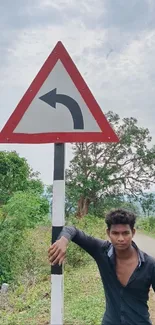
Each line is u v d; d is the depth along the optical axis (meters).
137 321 2.22
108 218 2.27
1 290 8.95
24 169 28.38
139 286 2.23
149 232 29.97
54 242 2.43
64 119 2.48
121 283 2.26
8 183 27.17
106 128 2.44
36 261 9.91
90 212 31.59
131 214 2.26
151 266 2.24
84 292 6.75
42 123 2.50
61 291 2.37
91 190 31.52
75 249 10.08
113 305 2.28
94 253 2.39
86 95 2.47
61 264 2.37
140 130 31.95
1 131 2.52
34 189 29.20
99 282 7.48
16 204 14.61
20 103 2.51
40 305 5.87
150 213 33.28
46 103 2.50
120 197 32.66
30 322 4.99
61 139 2.47
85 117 2.46
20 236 12.24
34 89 2.51
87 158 31.98
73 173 32.44
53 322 2.38
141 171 32.75
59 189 2.49
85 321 4.75
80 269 9.65
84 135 2.46
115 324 2.25
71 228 2.38
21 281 8.84
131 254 2.27
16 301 6.85
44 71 2.51
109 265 2.30
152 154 32.19
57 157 2.50
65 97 2.48
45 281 8.64
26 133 2.51
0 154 27.36
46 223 16.67
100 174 31.66
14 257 10.81
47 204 23.94
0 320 5.26
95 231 13.91
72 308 5.43
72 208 32.06
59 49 2.50
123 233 2.22
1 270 10.65
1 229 12.46
